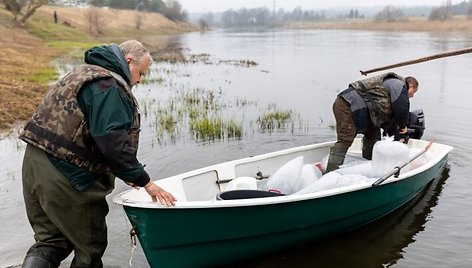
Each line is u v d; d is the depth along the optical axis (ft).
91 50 10.36
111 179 10.87
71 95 9.76
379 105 17.07
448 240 14.94
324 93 42.68
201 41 169.17
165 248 12.36
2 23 113.29
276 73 60.13
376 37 168.76
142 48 11.05
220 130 27.32
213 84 49.96
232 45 138.41
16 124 29.07
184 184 15.78
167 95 42.11
